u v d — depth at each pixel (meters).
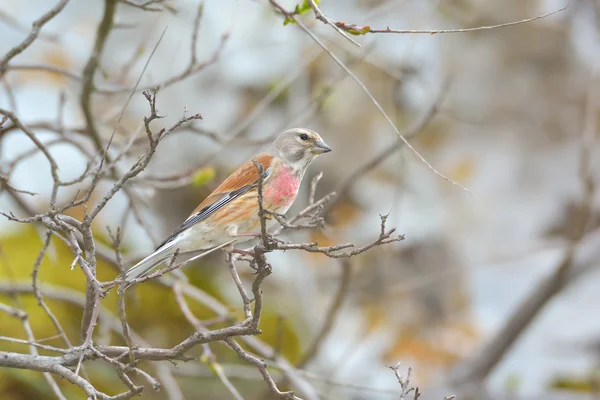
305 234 13.65
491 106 15.27
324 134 14.15
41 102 12.88
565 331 13.59
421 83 13.10
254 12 12.98
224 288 13.50
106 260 9.42
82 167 12.73
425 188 14.91
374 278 14.51
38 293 6.64
